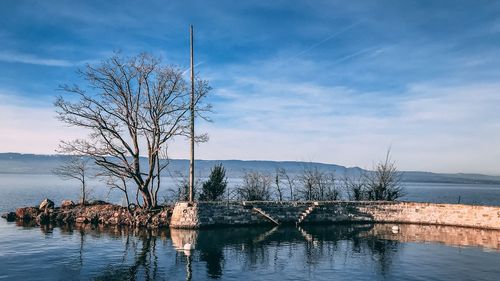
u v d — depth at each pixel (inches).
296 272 884.6
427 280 832.3
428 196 4195.4
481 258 1024.2
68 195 3373.5
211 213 1460.4
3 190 4074.8
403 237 1322.6
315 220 1611.7
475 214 1544.0
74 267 905.5
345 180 2637.8
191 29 1521.9
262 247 1138.0
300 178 2407.7
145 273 863.7
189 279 824.3
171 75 1544.0
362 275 866.1
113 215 1552.7
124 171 1540.4
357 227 1545.3
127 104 1531.7
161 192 3262.8
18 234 1316.4
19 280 805.2
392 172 2095.2
